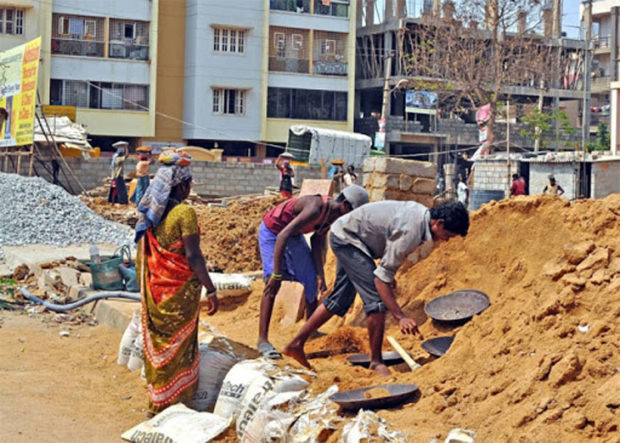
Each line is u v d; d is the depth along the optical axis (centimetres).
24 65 2677
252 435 530
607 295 523
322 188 994
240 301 967
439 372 574
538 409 465
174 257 587
